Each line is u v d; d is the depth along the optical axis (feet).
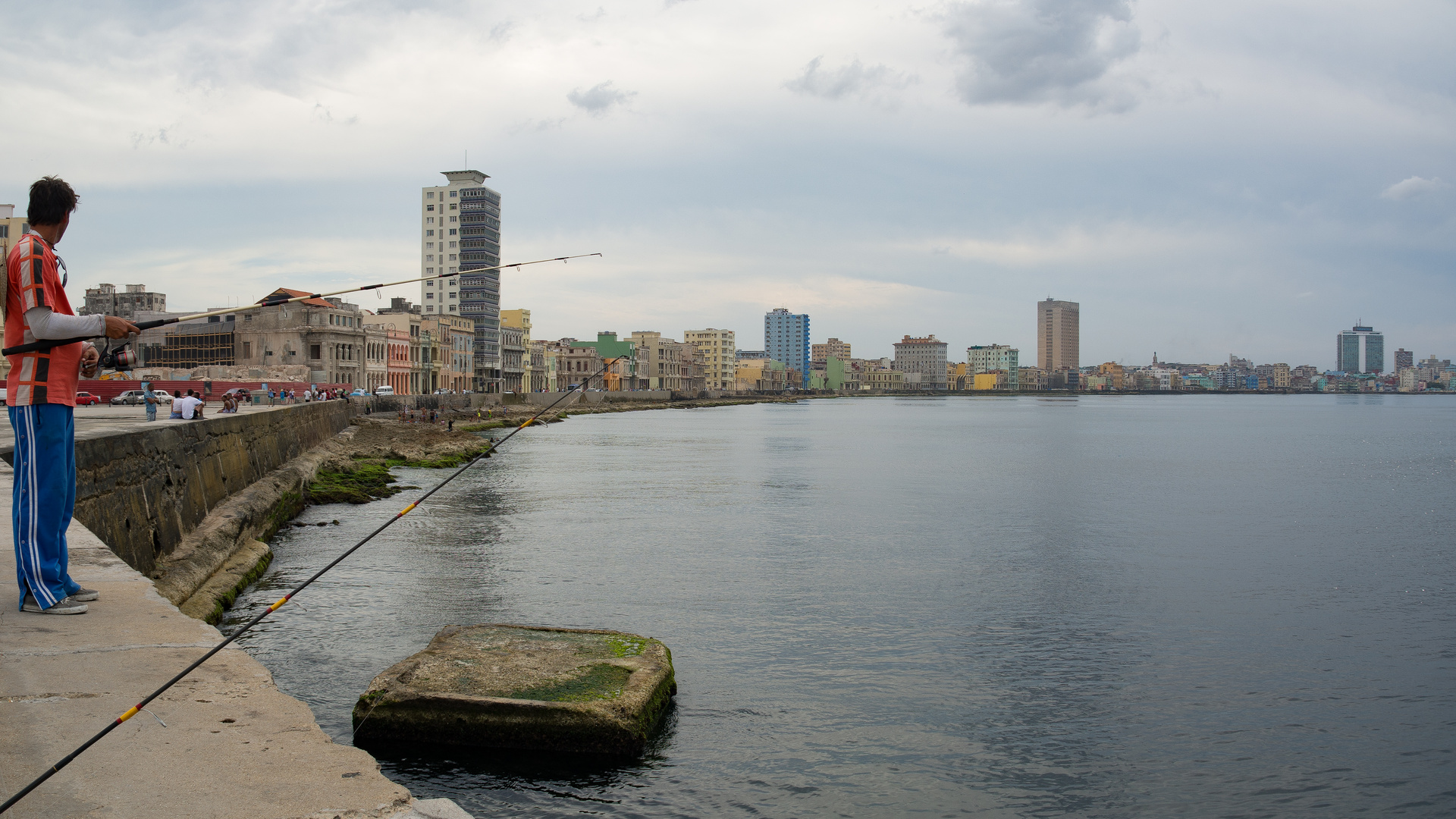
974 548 110.93
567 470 203.41
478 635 49.29
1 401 164.14
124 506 65.41
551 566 93.30
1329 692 60.59
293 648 62.03
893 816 41.91
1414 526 134.21
